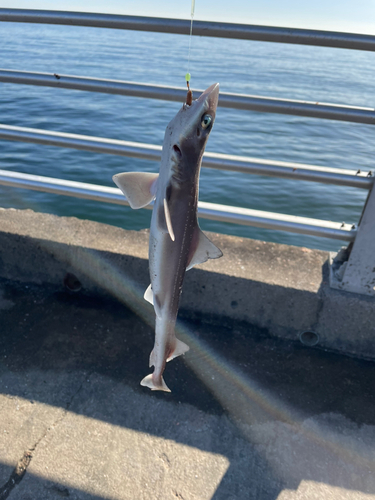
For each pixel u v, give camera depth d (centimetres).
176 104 2089
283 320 257
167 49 6712
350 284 239
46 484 172
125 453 186
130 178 129
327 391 225
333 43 185
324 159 1412
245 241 291
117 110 1877
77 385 219
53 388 216
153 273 140
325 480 181
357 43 181
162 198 124
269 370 237
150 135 1492
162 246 131
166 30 202
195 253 140
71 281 289
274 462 187
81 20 211
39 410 204
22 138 255
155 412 207
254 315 261
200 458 187
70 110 1806
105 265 273
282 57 8281
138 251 269
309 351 253
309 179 222
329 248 852
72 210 893
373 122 197
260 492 175
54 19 216
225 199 1034
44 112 1745
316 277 255
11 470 176
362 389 228
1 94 2059
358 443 198
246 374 233
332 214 985
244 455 189
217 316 269
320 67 6188
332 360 247
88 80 226
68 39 7494
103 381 222
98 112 1806
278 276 254
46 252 280
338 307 242
